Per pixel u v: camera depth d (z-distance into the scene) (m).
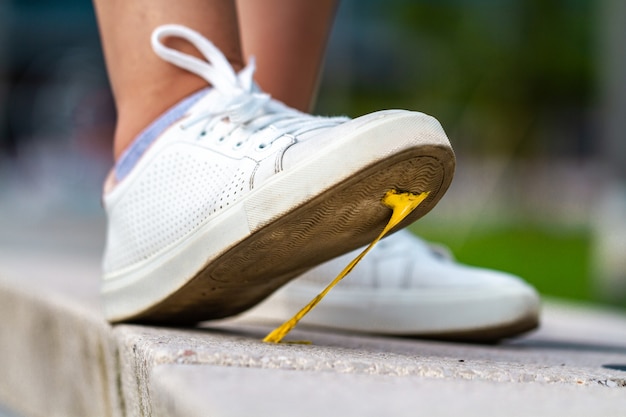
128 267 1.76
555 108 11.09
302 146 1.63
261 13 1.93
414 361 1.58
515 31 10.63
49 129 9.62
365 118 1.61
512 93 10.70
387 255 1.91
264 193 1.64
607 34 6.00
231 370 1.51
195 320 1.79
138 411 1.61
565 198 10.69
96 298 1.97
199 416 1.43
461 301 1.89
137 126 1.77
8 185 9.89
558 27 10.46
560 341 1.99
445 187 1.64
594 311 2.61
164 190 1.73
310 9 1.94
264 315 1.93
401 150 1.59
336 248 1.68
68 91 9.59
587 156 11.55
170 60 1.76
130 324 1.77
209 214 1.68
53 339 1.95
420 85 11.58
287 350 1.59
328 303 1.91
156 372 1.52
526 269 5.77
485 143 10.71
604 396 1.51
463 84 10.95
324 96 12.69
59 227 6.76
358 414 1.43
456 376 1.55
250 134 1.69
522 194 10.39
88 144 9.30
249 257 1.68
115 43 1.78
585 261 6.26
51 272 2.47
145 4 1.77
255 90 1.76
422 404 1.46
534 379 1.57
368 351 1.66
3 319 2.17
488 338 1.91
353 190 1.61
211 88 1.77
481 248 7.10
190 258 1.70
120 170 1.78
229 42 1.78
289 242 1.66
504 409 1.46
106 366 1.75
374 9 12.23
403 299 1.90
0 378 2.19
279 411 1.43
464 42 10.82
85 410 1.83
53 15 11.02
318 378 1.50
